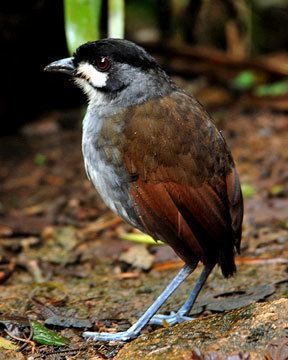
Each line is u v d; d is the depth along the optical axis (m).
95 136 8.80
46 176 15.32
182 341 7.79
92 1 12.08
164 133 8.48
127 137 8.58
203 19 19.64
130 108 8.80
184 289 10.16
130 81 8.95
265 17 20.33
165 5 19.50
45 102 18.16
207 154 8.45
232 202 8.58
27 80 17.56
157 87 8.91
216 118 17.44
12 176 15.40
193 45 19.77
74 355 8.36
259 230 12.13
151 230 8.62
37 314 9.49
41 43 17.17
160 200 8.44
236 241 8.63
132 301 9.90
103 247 12.16
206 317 8.30
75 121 17.77
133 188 8.56
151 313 8.68
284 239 11.69
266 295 9.52
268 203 13.23
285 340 7.37
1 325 9.06
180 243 8.52
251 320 7.82
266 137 16.33
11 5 16.45
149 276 10.91
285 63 18.73
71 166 15.73
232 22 19.70
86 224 13.23
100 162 8.77
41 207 13.93
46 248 12.30
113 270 11.31
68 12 12.05
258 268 10.62
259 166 14.95
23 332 8.94
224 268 8.54
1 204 14.15
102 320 9.32
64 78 17.89
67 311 9.60
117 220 13.25
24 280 11.12
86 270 11.40
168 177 8.41
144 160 8.48
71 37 12.06
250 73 18.70
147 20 19.67
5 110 17.45
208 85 18.91
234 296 9.72
